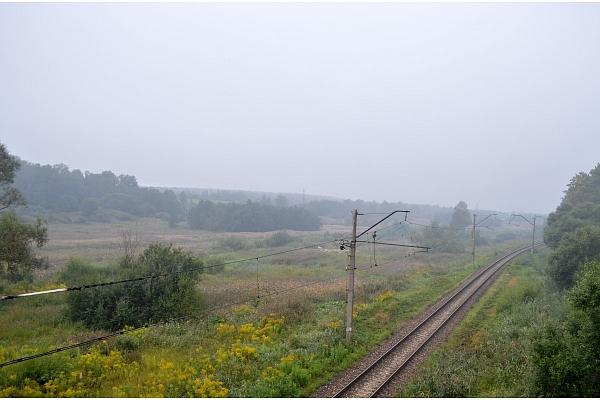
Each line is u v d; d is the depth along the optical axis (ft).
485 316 80.89
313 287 106.11
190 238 247.09
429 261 170.81
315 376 50.85
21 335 65.10
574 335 42.27
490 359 55.93
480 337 66.08
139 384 45.42
